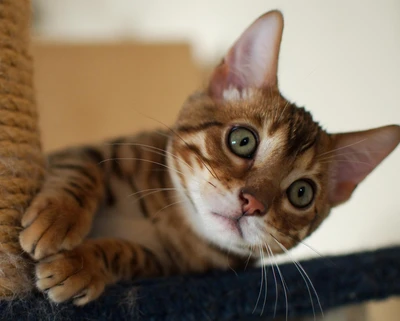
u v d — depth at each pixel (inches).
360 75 23.7
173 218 15.9
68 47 30.7
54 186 13.7
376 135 15.9
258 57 15.8
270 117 15.2
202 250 15.9
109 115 30.5
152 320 12.6
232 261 15.9
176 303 12.9
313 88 25.0
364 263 14.9
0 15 12.5
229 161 14.6
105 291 12.7
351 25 24.0
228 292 13.5
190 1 32.4
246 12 30.4
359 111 23.8
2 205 12.3
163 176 16.1
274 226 14.6
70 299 12.1
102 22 34.6
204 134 15.2
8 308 11.9
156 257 15.6
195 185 14.8
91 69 30.7
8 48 12.7
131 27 34.2
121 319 12.4
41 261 12.3
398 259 15.1
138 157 16.2
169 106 30.8
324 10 24.7
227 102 15.7
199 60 32.9
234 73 16.1
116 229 15.8
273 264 15.2
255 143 14.9
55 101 30.1
